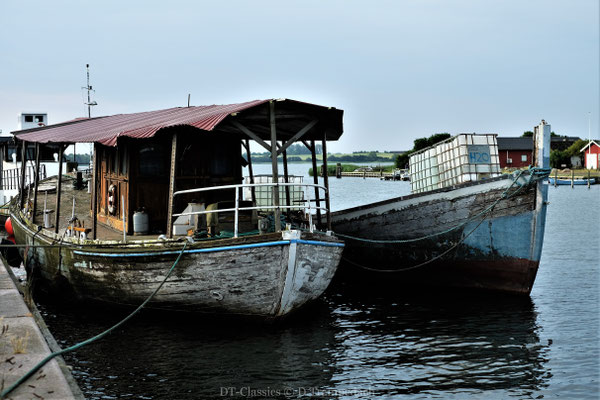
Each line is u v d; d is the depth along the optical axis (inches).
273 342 432.5
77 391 241.3
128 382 353.7
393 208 645.9
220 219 490.9
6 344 282.4
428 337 456.1
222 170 568.1
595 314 516.4
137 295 475.2
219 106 584.7
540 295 592.1
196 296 449.1
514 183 565.6
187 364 385.1
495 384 361.1
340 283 684.7
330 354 411.5
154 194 547.5
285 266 422.9
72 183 919.0
